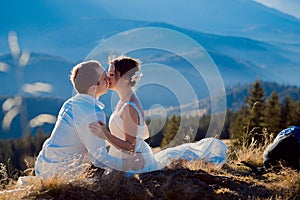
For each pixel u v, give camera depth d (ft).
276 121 119.85
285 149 17.39
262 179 16.06
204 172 15.43
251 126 95.91
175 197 12.80
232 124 115.55
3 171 14.51
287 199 13.38
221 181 14.61
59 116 15.02
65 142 14.57
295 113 125.08
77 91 14.80
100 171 14.52
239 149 21.49
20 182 13.82
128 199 12.41
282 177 16.01
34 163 15.62
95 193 12.40
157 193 12.90
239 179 15.40
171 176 14.20
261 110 115.24
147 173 14.60
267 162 17.89
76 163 14.29
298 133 17.75
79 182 12.75
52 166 14.20
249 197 13.30
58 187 12.34
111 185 12.79
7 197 12.09
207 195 13.19
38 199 11.91
